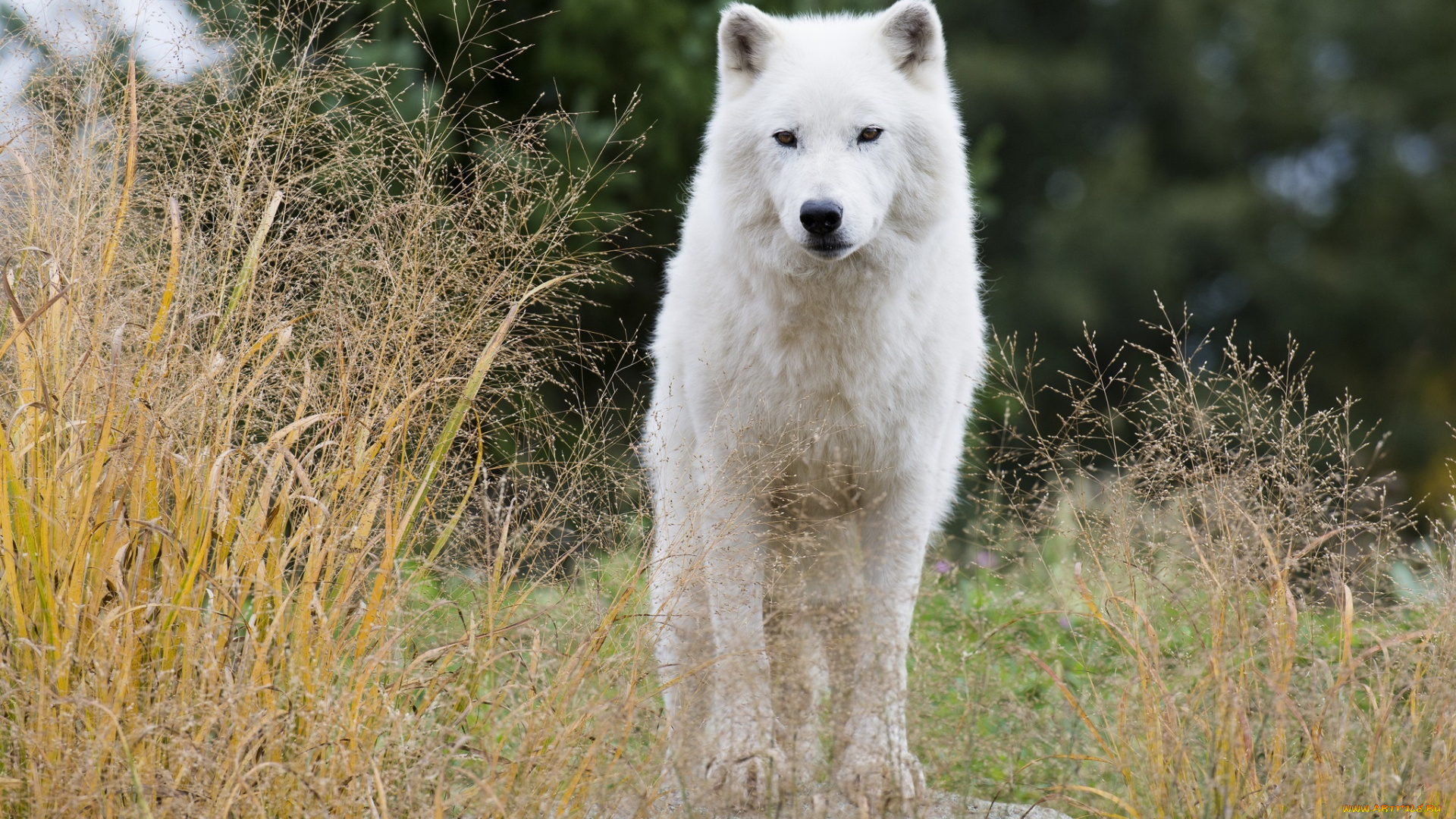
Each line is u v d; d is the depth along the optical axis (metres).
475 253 6.65
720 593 7.77
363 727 5.67
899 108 8.40
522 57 16.81
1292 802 5.69
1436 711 5.85
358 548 5.88
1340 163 53.28
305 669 5.48
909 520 8.54
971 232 9.30
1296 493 6.36
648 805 5.59
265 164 6.50
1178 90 49.88
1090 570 7.50
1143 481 6.76
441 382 6.45
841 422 8.30
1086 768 6.73
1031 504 7.85
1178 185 49.53
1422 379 46.28
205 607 6.01
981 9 49.62
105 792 5.11
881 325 8.21
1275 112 51.09
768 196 8.32
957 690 7.35
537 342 7.80
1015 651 7.07
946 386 8.61
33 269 6.18
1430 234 49.28
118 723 5.16
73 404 5.90
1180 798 5.83
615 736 6.03
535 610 6.43
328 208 6.72
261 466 6.09
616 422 7.38
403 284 6.49
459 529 6.65
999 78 45.19
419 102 11.52
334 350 6.48
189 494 5.83
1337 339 47.62
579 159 14.74
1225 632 6.01
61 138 6.25
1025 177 48.53
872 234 8.13
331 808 5.36
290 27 7.31
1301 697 6.07
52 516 5.59
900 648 6.59
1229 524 6.36
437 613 6.65
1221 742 5.81
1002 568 8.82
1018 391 8.88
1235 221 46.25
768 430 8.35
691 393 8.66
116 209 6.17
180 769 5.18
